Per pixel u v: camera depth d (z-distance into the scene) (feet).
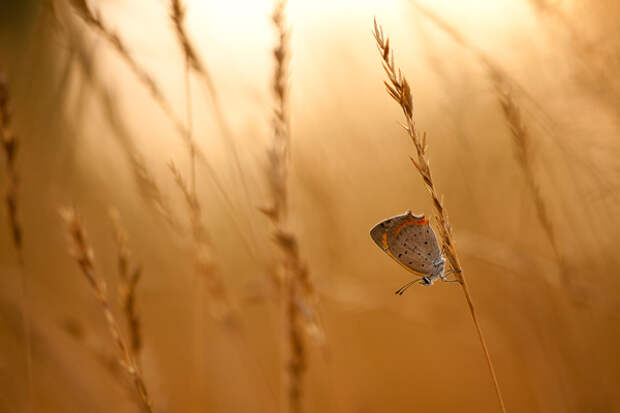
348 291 1.91
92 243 1.95
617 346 1.82
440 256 1.73
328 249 1.91
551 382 1.84
